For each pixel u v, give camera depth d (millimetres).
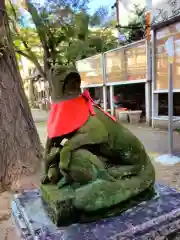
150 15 7762
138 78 8445
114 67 9500
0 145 3578
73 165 1626
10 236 2252
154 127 7820
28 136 3928
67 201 1553
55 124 1633
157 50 7297
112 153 1763
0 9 3748
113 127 1726
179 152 4887
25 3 10344
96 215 1607
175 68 6766
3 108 3707
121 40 12930
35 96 23094
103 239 1424
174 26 6578
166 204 1780
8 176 3514
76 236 1450
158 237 1575
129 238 1487
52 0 10570
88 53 12273
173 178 3582
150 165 1916
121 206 1680
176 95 8539
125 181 1752
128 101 11102
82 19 11430
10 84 3842
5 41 3787
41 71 12250
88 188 1599
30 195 2084
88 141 1602
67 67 1638
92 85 11062
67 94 1647
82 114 1620
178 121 6953
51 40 11594
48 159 1835
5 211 2746
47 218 1665
